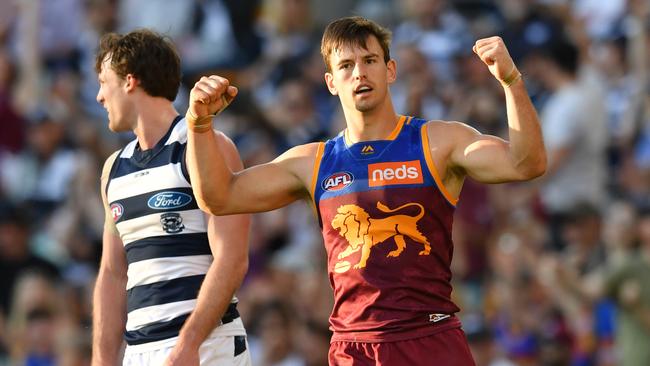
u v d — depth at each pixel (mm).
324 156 21469
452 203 21094
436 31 54062
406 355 20719
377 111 21234
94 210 50750
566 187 47844
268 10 58969
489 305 43250
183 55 57625
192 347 21766
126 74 23297
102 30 59875
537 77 50312
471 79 51781
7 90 56219
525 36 51750
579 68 50844
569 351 41812
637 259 40594
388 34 21391
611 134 50719
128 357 23094
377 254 20844
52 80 58250
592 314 42312
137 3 60281
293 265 44188
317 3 59500
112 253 23953
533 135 19781
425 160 20953
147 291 22922
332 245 21203
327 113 52312
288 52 55594
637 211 43469
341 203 21062
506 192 47594
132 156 23438
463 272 45375
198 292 22750
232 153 22766
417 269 20812
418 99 49438
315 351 40219
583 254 44719
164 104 23484
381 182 20969
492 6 55031
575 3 56469
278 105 52781
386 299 20797
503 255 43844
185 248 22828
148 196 22922
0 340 45906
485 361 40094
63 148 54375
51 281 47375
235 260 22281
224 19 58562
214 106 20859
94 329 23891
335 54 21172
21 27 59375
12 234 47375
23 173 54094
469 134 20953
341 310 21234
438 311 20953
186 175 22797
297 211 47906
